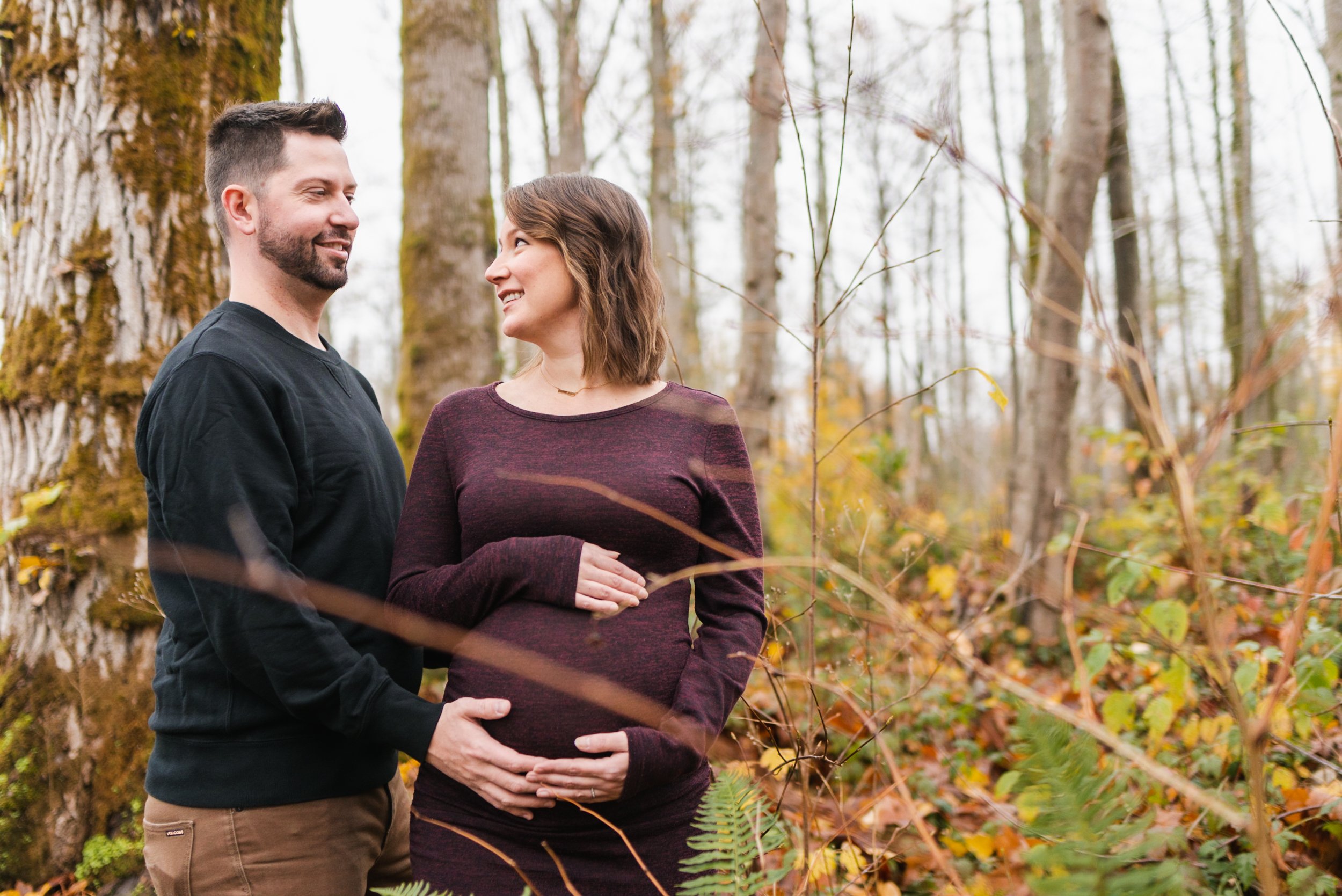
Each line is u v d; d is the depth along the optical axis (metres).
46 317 2.53
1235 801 1.79
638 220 1.82
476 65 5.33
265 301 1.84
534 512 1.63
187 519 1.50
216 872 1.60
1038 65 8.96
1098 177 4.82
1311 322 0.92
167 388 1.58
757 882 1.24
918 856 2.13
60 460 2.50
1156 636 1.12
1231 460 3.87
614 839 1.54
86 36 2.54
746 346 6.84
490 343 5.33
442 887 1.54
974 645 3.33
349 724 1.54
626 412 1.75
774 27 5.58
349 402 1.87
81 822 2.40
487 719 1.56
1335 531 1.90
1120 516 4.61
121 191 2.55
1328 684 1.77
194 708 1.62
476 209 5.29
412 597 1.66
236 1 2.72
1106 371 0.97
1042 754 0.90
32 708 2.43
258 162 1.80
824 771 1.96
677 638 1.64
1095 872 0.84
